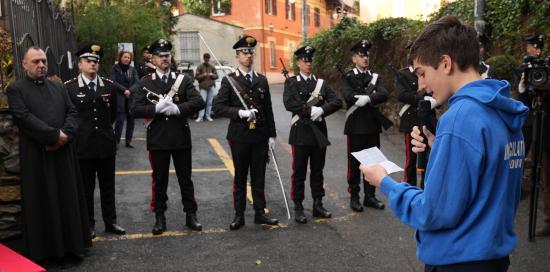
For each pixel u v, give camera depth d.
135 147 8.95
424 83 1.79
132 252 4.57
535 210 4.56
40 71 4.25
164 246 4.71
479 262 1.65
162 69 5.10
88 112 4.85
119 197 6.20
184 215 5.61
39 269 3.59
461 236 1.65
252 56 5.29
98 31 13.01
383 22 11.38
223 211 5.73
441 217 1.62
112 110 5.13
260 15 29.09
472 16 8.27
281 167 7.71
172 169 7.51
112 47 13.15
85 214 4.50
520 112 1.68
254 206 5.31
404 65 10.22
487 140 1.60
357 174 5.76
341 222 5.35
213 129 10.70
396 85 6.01
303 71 5.55
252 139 5.18
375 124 5.77
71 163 4.34
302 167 5.42
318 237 4.91
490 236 1.62
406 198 1.75
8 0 4.89
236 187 5.24
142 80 5.12
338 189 6.60
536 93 4.46
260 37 29.16
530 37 5.95
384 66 11.13
